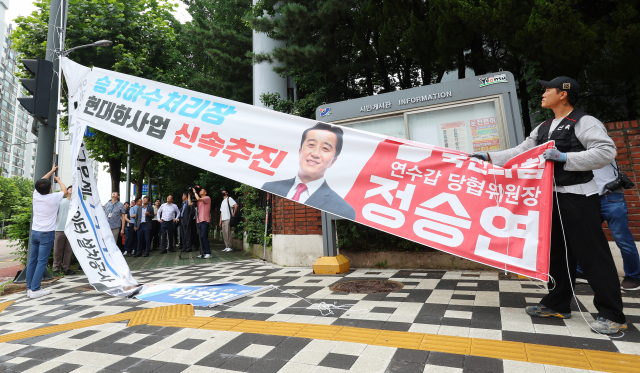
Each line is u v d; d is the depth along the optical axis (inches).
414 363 87.3
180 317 135.3
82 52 542.9
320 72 377.1
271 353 97.7
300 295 162.7
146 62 625.3
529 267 111.9
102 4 581.9
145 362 96.0
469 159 129.7
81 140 188.7
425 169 135.2
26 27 567.2
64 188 250.7
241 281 205.6
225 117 166.4
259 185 153.6
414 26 281.7
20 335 125.6
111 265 193.3
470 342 98.6
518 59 269.6
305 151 153.3
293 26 335.0
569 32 198.1
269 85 439.2
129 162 682.2
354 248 242.1
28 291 199.8
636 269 147.0
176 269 277.7
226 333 115.4
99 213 198.4
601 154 102.4
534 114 291.7
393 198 136.4
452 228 125.3
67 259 277.7
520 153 123.6
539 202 114.4
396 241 231.9
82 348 108.3
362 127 221.1
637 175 175.0
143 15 626.5
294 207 262.5
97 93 188.7
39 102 235.0
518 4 229.6
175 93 177.8
